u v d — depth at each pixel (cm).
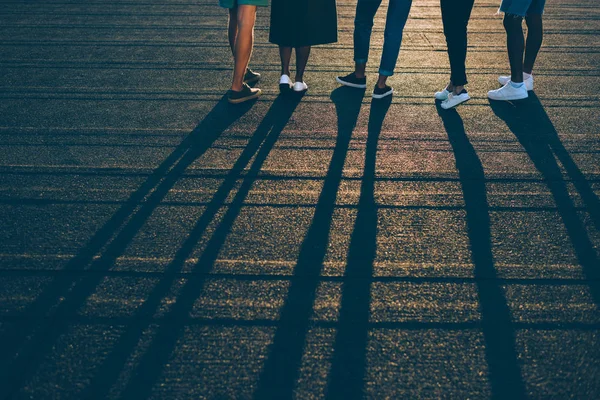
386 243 265
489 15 632
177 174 321
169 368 200
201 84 447
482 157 340
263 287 238
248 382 195
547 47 528
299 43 398
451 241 268
